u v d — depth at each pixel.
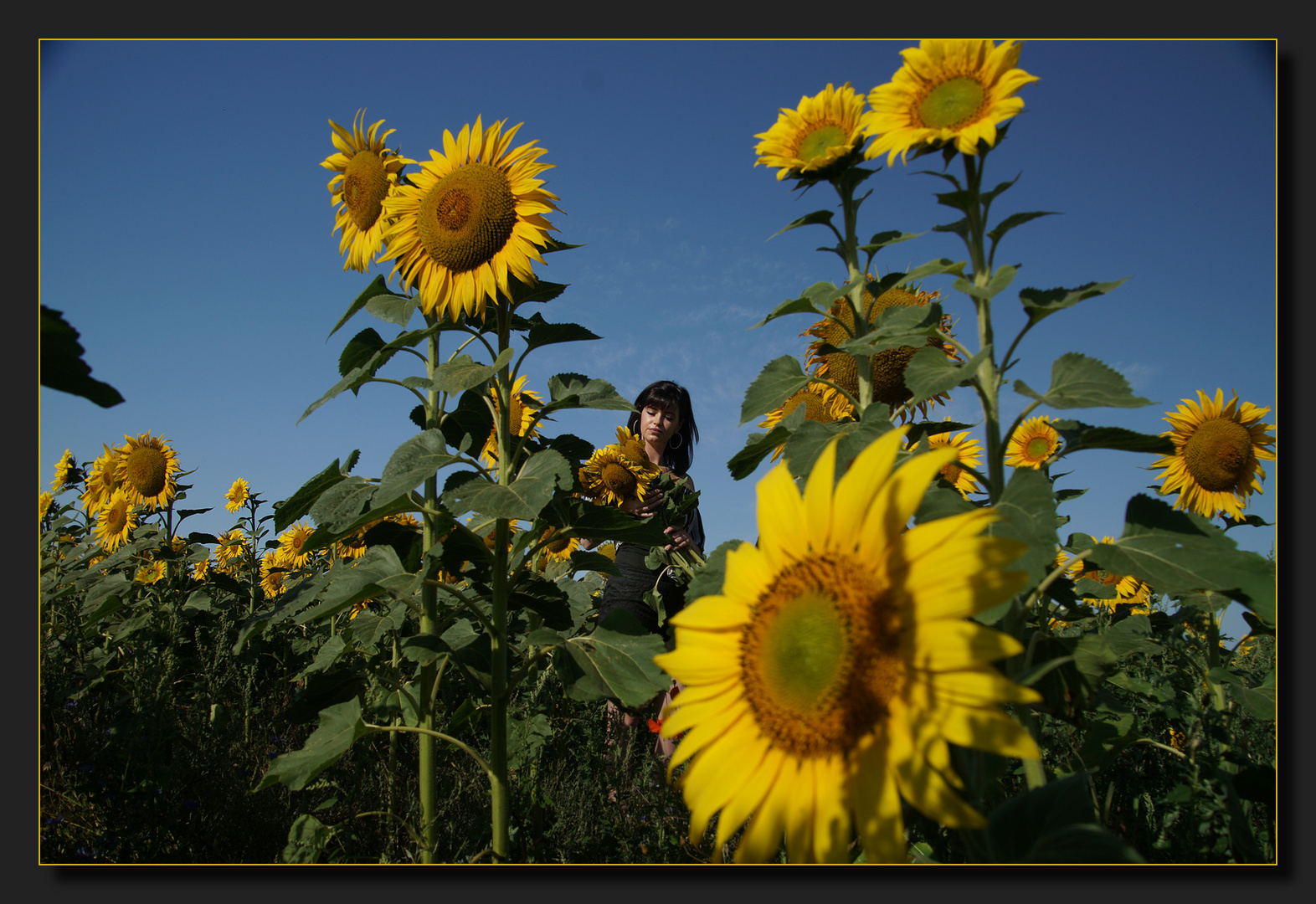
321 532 2.88
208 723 3.97
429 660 2.56
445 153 3.03
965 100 1.94
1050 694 1.97
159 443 5.80
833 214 2.43
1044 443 3.36
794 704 1.33
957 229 2.04
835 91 2.41
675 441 6.12
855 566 1.36
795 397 3.23
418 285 3.11
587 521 2.84
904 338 2.06
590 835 3.19
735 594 1.55
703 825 1.38
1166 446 1.90
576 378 3.05
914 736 1.17
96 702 4.11
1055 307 1.81
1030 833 1.50
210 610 5.20
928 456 1.34
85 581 5.10
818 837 1.24
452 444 3.44
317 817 3.23
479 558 3.05
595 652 2.61
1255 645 3.72
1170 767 2.78
